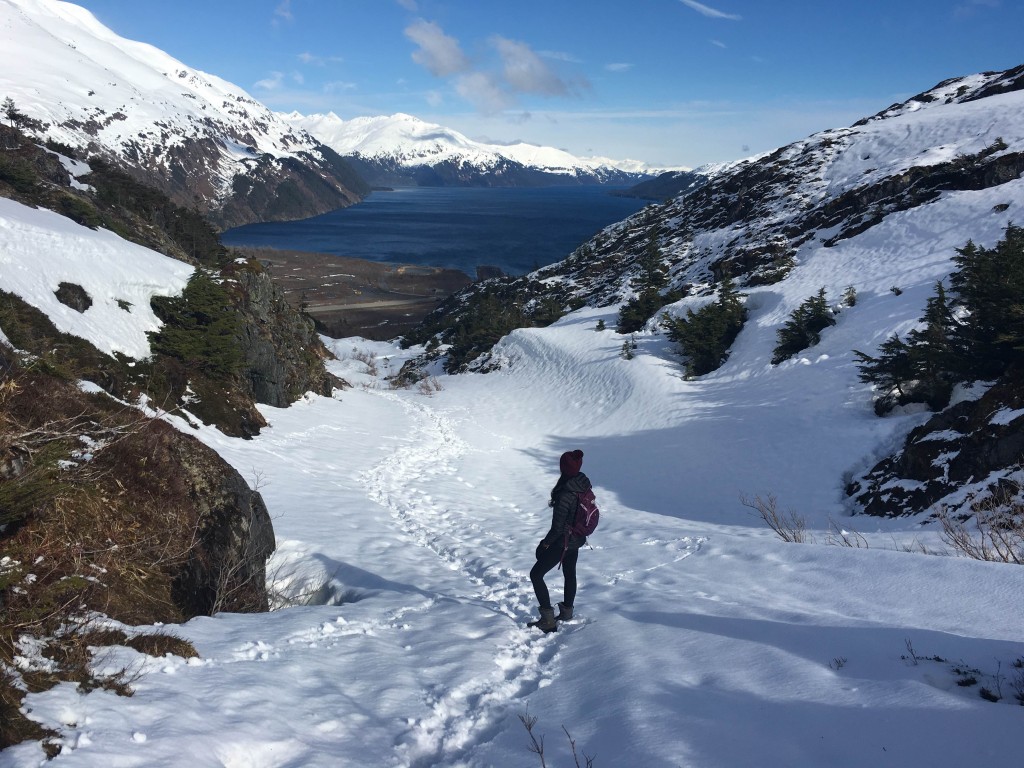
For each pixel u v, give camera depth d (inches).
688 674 174.9
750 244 1932.8
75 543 204.5
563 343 1611.7
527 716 167.9
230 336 794.8
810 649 179.6
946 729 125.5
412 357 2305.6
